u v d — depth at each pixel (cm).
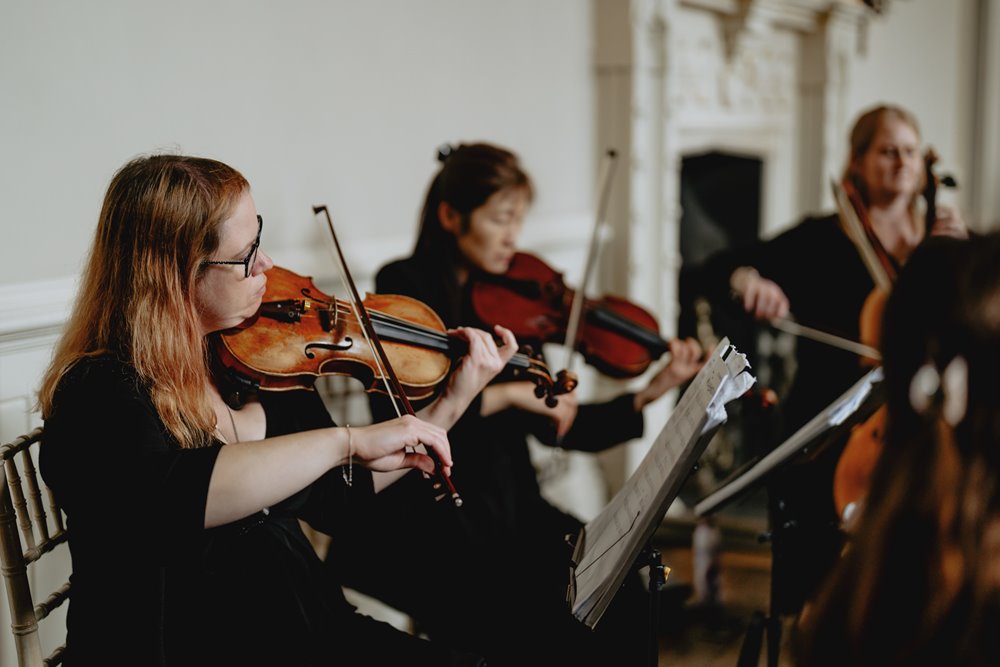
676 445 125
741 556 267
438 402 159
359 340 154
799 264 254
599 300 228
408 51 254
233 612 126
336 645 136
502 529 179
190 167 127
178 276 125
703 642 218
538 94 296
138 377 122
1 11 174
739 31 364
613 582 126
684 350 206
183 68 204
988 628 85
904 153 242
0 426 171
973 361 88
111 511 115
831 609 94
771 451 157
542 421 197
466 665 138
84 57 186
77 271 188
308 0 228
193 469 117
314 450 123
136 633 119
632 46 308
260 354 142
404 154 257
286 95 226
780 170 426
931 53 525
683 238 397
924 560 88
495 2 277
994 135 591
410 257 197
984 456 88
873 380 149
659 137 324
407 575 171
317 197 236
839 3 411
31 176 180
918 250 94
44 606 138
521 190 195
